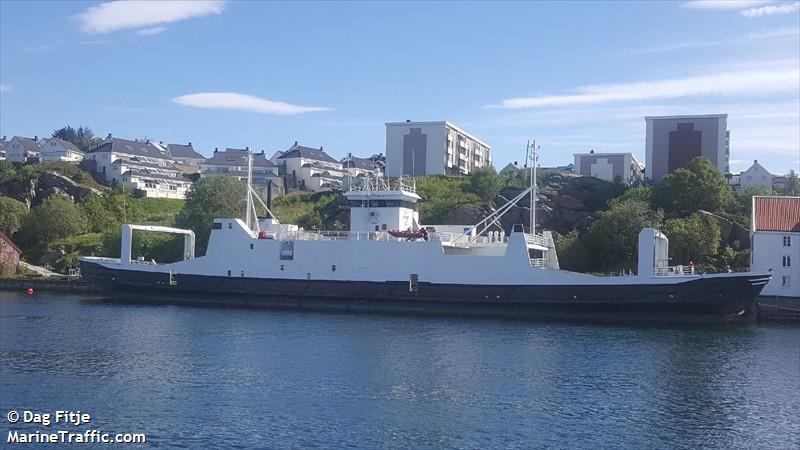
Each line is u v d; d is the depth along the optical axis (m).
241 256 70.62
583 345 49.56
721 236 81.12
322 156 174.62
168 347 47.94
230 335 52.44
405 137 131.25
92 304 71.62
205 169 165.12
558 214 96.06
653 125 111.44
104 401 35.12
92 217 121.19
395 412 33.81
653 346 49.59
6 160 156.88
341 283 67.44
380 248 66.56
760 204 72.12
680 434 31.58
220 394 36.50
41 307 68.88
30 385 37.91
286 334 52.94
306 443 29.62
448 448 29.30
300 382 38.94
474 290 63.50
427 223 99.31
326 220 105.44
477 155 154.00
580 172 132.12
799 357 46.62
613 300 59.66
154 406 34.38
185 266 72.25
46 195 132.75
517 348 48.25
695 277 57.53
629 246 78.81
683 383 39.81
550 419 33.19
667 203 89.31
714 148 108.25
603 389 38.31
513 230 62.84
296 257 68.94
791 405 36.06
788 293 67.06
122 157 157.00
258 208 109.06
